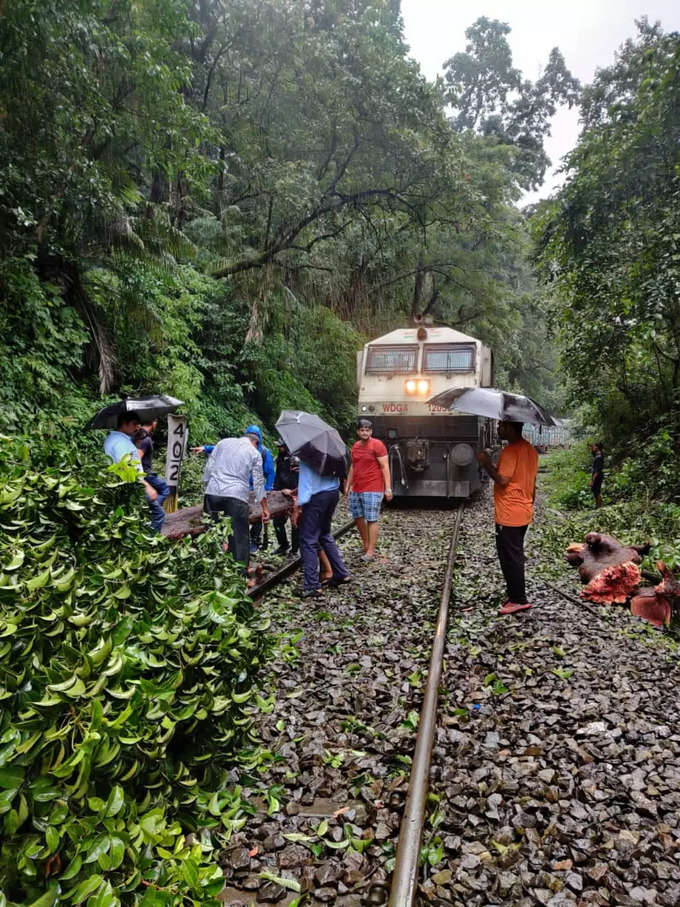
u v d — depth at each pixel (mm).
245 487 6375
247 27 16219
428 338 14211
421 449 13445
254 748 3000
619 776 3377
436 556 8867
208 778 2697
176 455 7523
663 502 11188
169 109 10758
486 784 3297
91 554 3027
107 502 3574
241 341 17672
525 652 5145
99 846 1756
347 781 3352
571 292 14570
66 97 9352
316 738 3760
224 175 18234
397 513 13562
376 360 14289
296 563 8125
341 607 6406
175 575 3246
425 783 3117
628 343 13102
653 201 11867
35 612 2139
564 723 3949
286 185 15539
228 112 17922
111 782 1999
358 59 15594
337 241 19859
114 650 2146
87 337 11523
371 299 24828
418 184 17453
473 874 2674
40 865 1720
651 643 5348
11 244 10266
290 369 20500
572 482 17734
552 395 50625
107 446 5543
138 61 9922
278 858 2775
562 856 2775
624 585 6457
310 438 6816
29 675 1981
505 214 28578
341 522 11750
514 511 6129
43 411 10094
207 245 17594
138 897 1862
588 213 12359
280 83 17219
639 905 2502
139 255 11930
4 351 9922
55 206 9844
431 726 3674
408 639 5461
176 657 2482
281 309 18828
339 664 4930
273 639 3369
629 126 11492
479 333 30297
